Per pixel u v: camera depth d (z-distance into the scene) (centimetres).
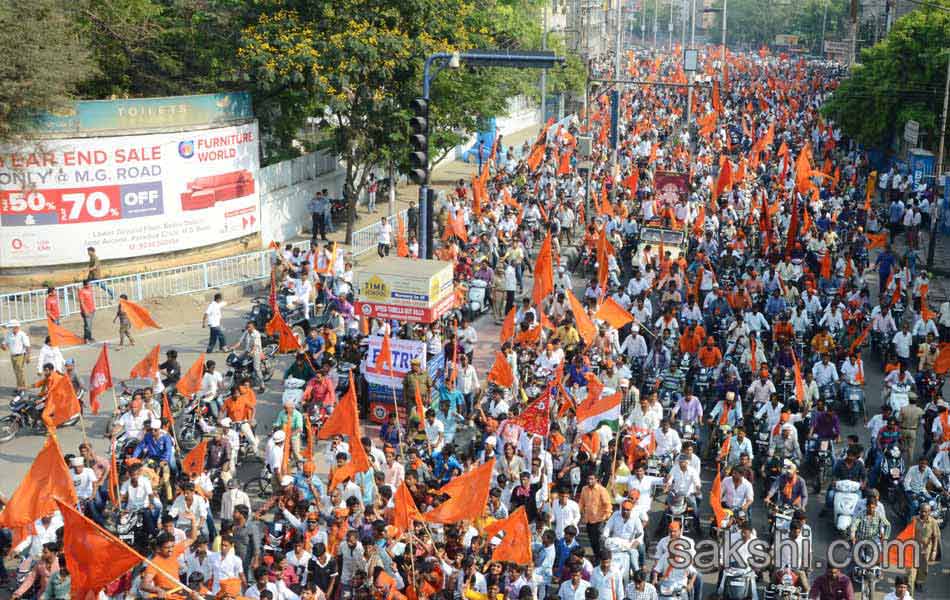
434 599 1439
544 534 1567
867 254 3681
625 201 4369
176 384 2275
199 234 3559
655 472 1998
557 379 2103
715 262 3516
